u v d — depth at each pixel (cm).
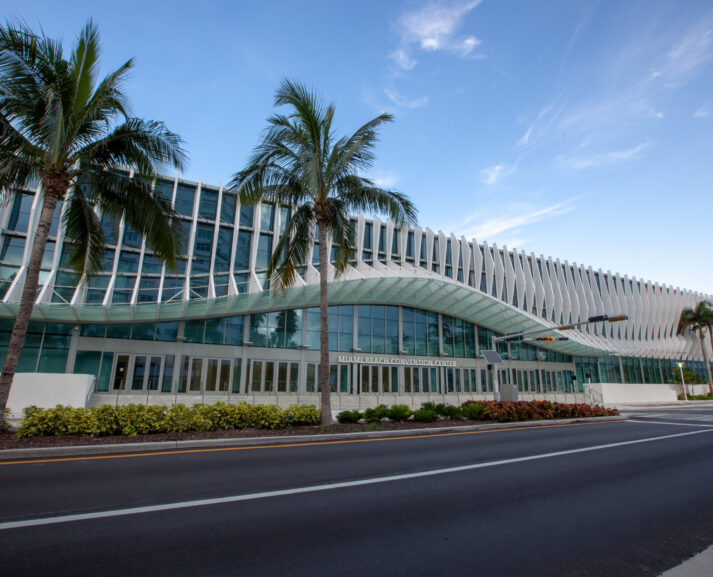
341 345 3216
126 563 409
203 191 3011
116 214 1406
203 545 456
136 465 876
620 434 1508
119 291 2548
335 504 610
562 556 437
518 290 4072
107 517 543
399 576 387
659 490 711
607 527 527
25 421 1130
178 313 2570
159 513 561
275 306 2892
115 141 1342
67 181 1266
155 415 1263
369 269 3019
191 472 810
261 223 3142
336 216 1656
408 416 1778
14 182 1317
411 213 1686
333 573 392
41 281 2416
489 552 445
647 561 427
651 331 5116
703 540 486
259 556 429
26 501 607
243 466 875
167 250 1396
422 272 3212
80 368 2442
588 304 4578
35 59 1177
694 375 5478
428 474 812
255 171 1566
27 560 412
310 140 1562
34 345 2366
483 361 3850
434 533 499
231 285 2709
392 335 3456
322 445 1195
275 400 2622
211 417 1367
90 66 1259
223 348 2823
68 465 870
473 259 3953
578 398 3869
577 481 769
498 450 1120
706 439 1372
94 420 1180
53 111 1156
